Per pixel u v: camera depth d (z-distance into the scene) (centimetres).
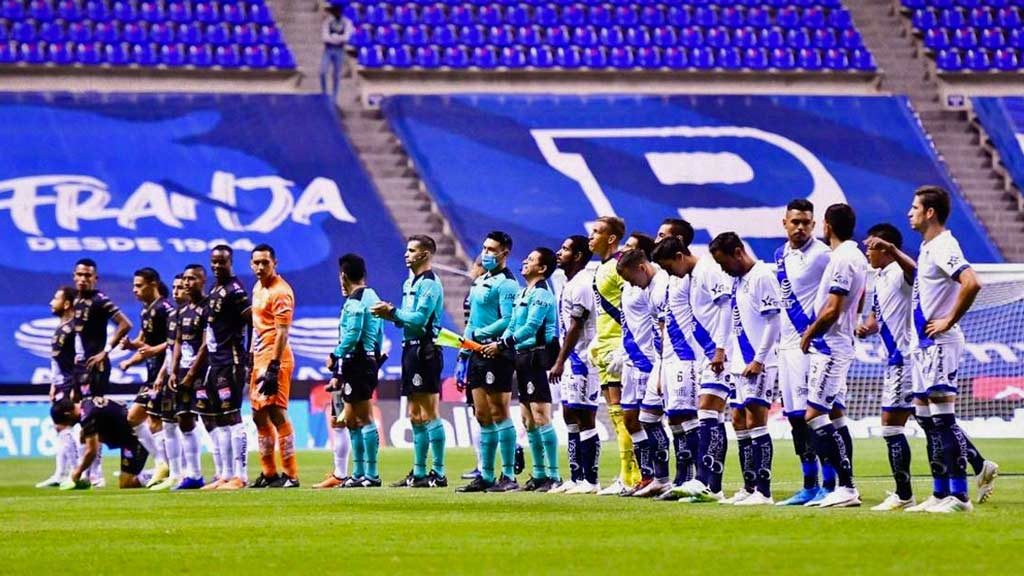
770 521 3534
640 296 4662
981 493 4247
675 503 4297
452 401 9206
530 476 5831
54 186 11281
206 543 3241
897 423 3953
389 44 12769
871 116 12850
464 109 12525
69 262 10750
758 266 4228
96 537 3431
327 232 11325
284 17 13075
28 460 8256
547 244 11419
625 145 12356
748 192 12069
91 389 6025
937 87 13300
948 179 12331
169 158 11650
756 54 13212
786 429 8712
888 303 3966
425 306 5338
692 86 13112
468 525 3572
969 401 7769
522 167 12062
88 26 12431
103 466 7838
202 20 12656
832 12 13562
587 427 5069
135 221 11162
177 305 5900
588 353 5041
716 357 4322
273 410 5681
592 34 13162
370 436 5588
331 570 2698
